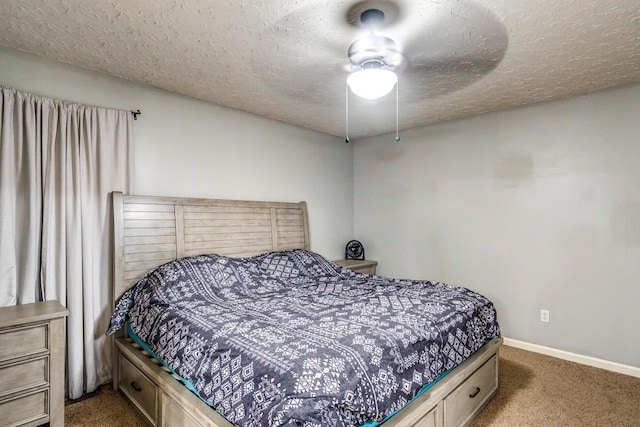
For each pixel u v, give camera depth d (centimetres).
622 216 274
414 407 153
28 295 218
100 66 239
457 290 253
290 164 391
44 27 189
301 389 120
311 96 295
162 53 218
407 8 168
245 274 271
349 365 135
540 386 250
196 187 311
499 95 290
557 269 305
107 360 253
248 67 237
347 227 459
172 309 207
